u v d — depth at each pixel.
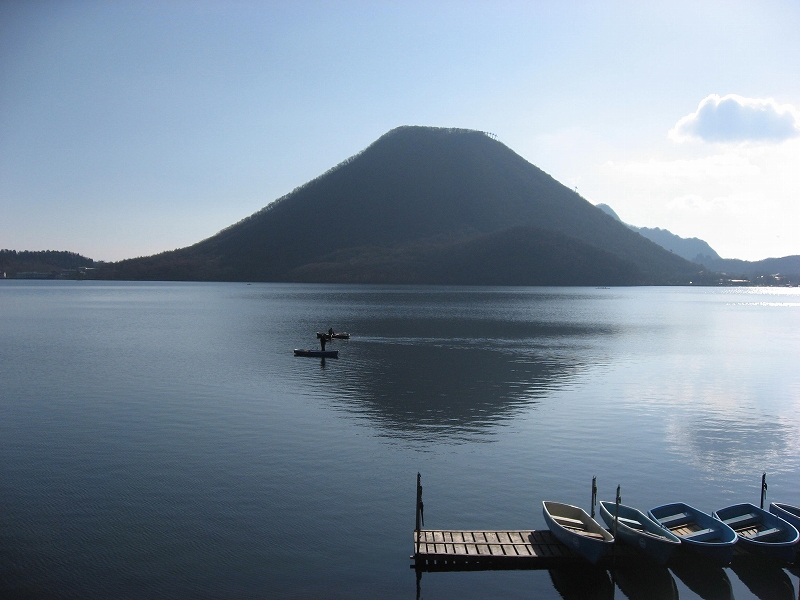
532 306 154.62
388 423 38.34
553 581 21.53
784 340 85.88
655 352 72.06
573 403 44.59
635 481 29.31
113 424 37.47
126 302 168.00
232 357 64.75
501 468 30.59
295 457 31.75
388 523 24.55
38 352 67.69
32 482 28.08
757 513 24.31
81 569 21.17
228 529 23.88
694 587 21.53
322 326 99.56
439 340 81.38
